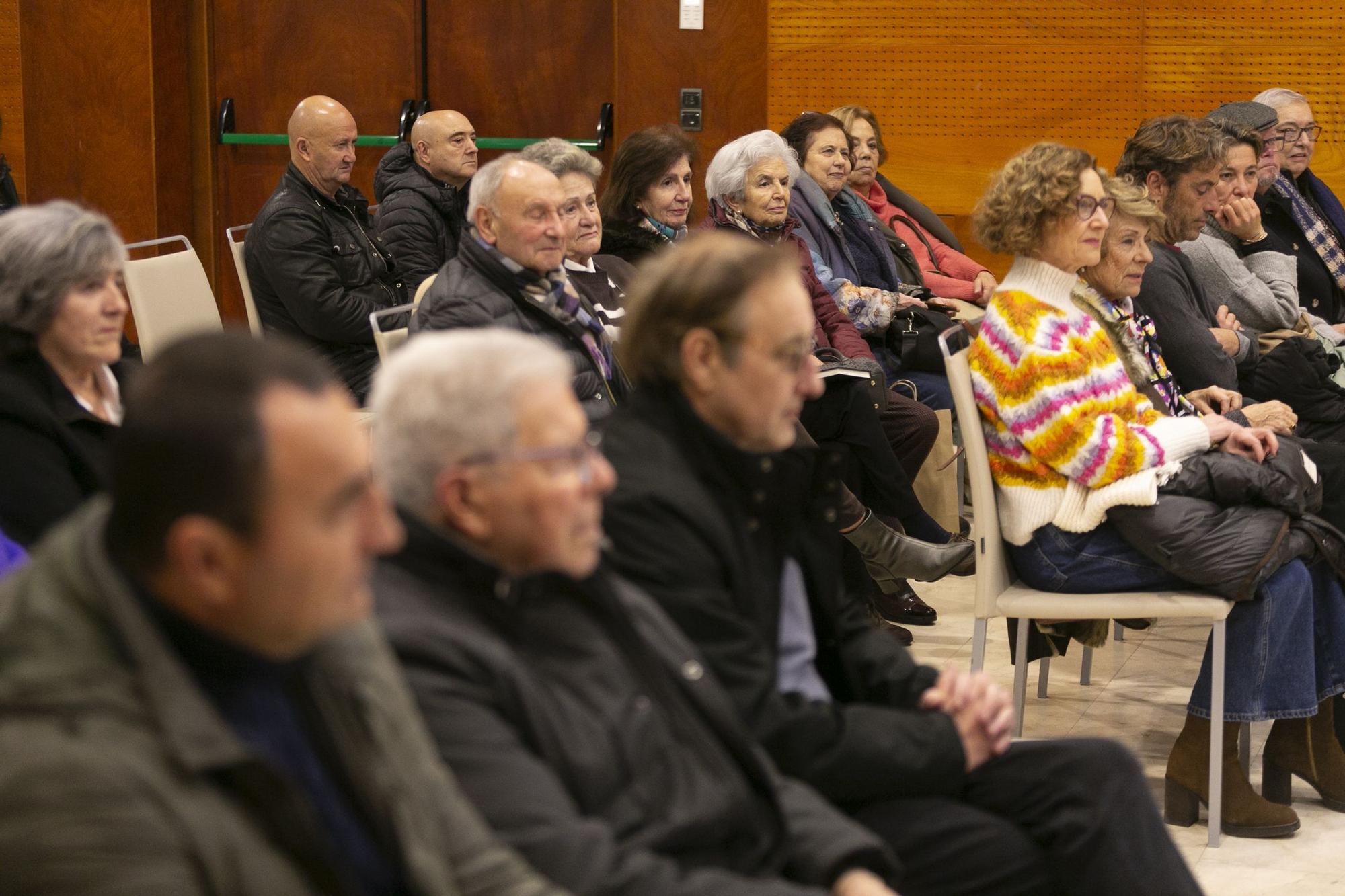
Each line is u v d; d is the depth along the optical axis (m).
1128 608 2.78
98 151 6.43
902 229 5.41
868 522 3.78
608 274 3.85
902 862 1.81
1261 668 2.79
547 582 1.48
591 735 1.43
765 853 1.52
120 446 1.04
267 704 1.15
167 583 1.06
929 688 1.94
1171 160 3.70
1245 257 4.32
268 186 6.73
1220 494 2.79
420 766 1.21
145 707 1.03
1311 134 4.89
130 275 4.00
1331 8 6.18
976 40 6.34
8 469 2.16
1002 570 2.90
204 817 1.02
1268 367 3.96
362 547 1.11
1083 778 1.87
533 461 1.42
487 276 3.17
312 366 1.08
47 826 0.96
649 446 1.79
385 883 1.19
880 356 4.59
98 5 6.33
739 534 1.80
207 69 6.59
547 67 6.66
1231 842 2.81
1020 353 2.78
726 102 6.40
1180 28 6.29
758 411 1.79
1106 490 2.76
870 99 6.41
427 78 6.71
